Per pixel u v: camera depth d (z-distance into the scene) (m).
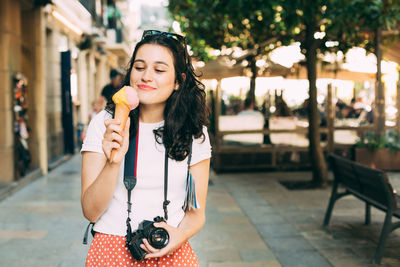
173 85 1.57
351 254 3.94
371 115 9.16
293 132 9.27
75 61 13.19
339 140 9.27
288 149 9.27
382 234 3.69
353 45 7.32
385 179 3.63
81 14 12.80
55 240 4.39
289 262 3.76
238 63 9.00
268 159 9.25
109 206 1.55
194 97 1.62
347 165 4.35
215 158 9.23
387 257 3.84
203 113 1.63
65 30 11.55
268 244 4.26
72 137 11.52
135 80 1.54
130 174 1.53
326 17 6.09
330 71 8.90
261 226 4.90
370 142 8.41
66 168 9.62
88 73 14.88
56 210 5.66
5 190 6.49
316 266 3.66
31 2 8.28
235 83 9.07
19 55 7.39
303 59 8.90
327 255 3.93
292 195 6.65
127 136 1.40
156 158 1.55
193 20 8.12
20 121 7.45
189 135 1.56
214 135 9.59
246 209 5.75
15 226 4.90
